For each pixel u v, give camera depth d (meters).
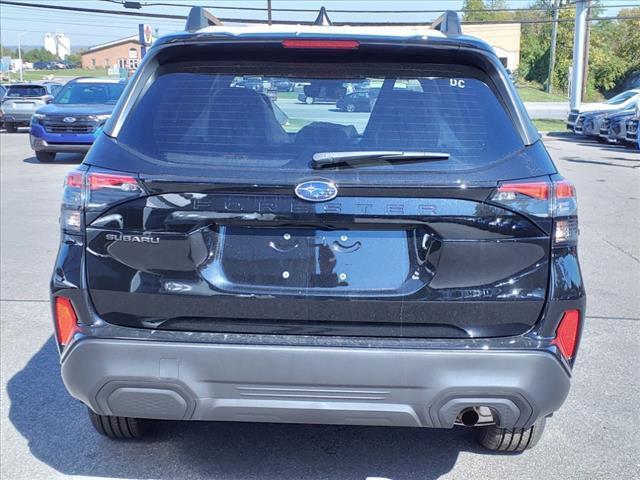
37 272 7.25
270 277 2.91
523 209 2.86
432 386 2.85
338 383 2.86
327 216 2.85
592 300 6.45
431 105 3.05
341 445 3.85
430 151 2.95
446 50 3.08
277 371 2.85
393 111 3.04
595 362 5.03
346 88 3.07
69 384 3.00
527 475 3.56
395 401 2.88
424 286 2.87
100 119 16.06
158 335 2.91
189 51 3.12
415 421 2.92
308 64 3.12
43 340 5.36
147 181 2.89
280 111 3.05
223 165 2.92
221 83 3.11
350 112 3.04
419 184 2.83
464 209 2.85
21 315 5.92
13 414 4.18
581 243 8.69
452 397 2.87
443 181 2.84
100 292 2.95
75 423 4.08
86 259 2.96
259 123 3.03
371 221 2.85
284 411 2.91
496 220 2.86
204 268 2.91
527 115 3.10
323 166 2.88
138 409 2.98
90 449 3.79
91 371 2.92
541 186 2.88
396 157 2.88
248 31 3.14
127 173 2.91
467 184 2.83
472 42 3.11
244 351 2.84
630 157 18.31
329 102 3.05
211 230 2.91
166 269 2.91
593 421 4.14
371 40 3.05
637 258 7.98
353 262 2.89
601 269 7.51
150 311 2.93
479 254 2.87
